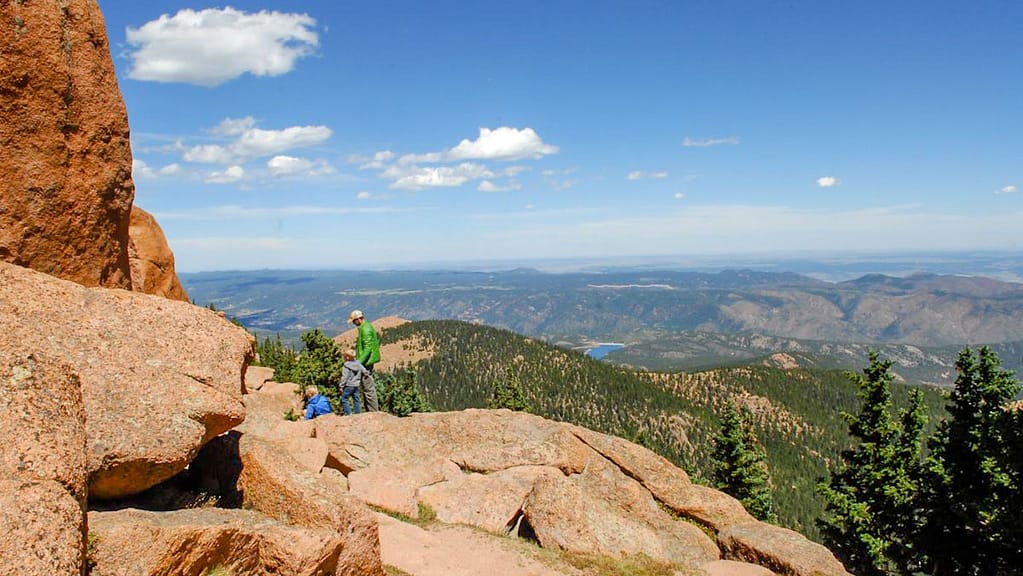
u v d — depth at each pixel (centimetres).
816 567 1641
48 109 976
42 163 970
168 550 700
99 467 762
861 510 3753
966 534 3144
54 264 994
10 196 934
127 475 799
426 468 1833
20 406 587
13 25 933
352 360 2336
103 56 1081
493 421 2148
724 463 5934
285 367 5853
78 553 541
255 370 3262
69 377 666
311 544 855
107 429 786
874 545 3666
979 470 3133
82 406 668
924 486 3459
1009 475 2798
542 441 2050
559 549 1612
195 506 956
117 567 656
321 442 1642
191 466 1062
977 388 3306
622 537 1758
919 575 3556
